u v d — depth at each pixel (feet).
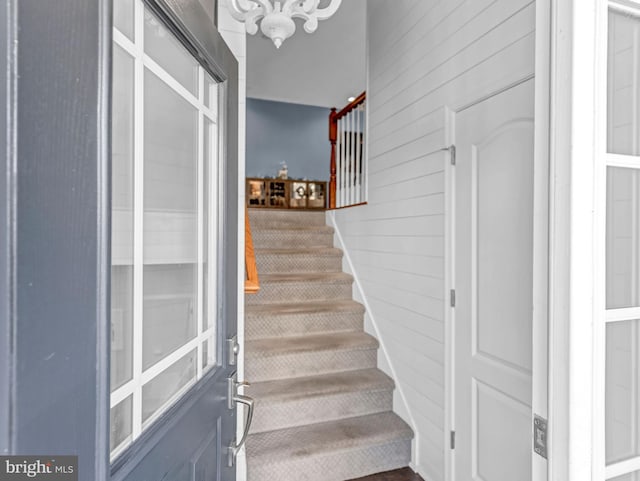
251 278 6.14
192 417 2.79
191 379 3.09
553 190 2.61
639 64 2.96
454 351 5.94
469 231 5.59
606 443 2.78
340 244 11.25
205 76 3.34
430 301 6.65
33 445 1.31
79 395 1.52
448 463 6.04
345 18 11.37
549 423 2.62
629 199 2.91
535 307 2.76
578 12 2.50
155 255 2.60
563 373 2.54
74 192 1.49
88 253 1.57
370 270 9.20
